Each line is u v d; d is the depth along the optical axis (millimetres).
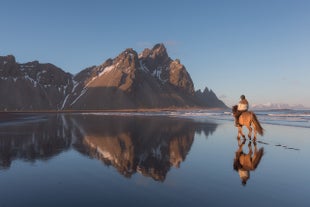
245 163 10289
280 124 28500
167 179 8055
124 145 15172
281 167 9578
